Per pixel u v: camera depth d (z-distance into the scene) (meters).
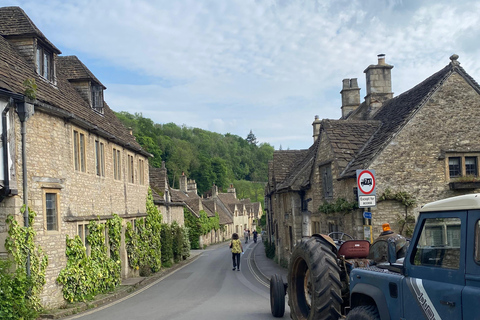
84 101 17.53
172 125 126.81
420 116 13.37
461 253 4.01
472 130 13.44
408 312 4.66
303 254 7.10
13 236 10.52
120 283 17.00
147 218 22.36
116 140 17.78
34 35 13.42
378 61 21.91
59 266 12.33
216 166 97.31
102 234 15.49
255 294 13.61
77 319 10.55
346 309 6.84
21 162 11.01
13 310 10.01
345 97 27.08
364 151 14.55
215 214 62.22
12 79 11.16
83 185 14.56
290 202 20.92
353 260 7.02
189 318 9.75
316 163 17.25
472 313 3.78
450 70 13.70
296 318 7.56
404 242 6.58
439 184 13.14
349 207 13.34
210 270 22.92
